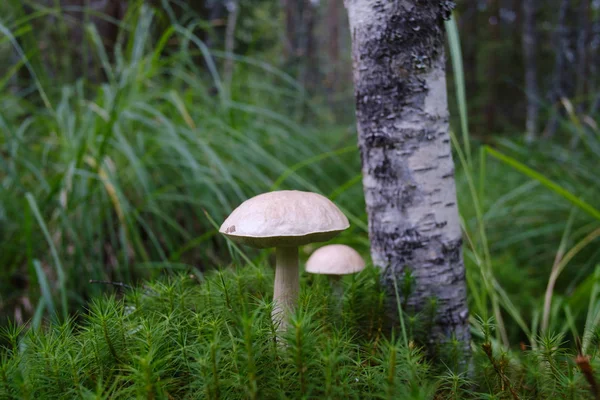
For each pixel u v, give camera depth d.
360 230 0.85
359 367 0.36
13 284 0.64
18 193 0.65
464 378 0.40
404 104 0.42
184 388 0.37
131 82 0.71
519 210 0.88
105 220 0.66
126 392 0.34
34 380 0.35
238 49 1.55
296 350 0.33
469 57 2.20
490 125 2.08
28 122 0.68
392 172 0.43
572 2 2.69
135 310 0.41
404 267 0.43
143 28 0.77
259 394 0.34
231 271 0.49
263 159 0.78
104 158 0.66
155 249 0.68
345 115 1.83
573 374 0.36
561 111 1.71
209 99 0.80
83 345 0.37
